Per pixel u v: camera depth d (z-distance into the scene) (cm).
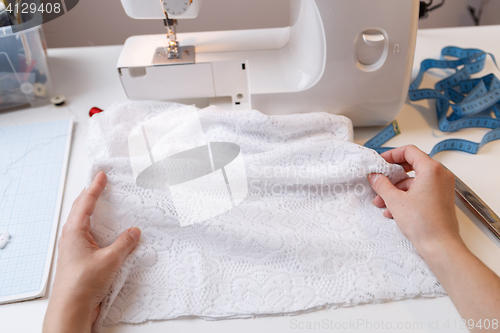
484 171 70
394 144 77
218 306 53
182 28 134
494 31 104
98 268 50
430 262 52
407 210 54
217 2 128
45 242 61
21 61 81
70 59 102
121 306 53
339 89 73
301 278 55
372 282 54
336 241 59
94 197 59
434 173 57
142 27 134
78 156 76
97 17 130
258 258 58
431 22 148
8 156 76
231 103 88
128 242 55
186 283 55
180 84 82
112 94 91
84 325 47
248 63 79
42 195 68
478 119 78
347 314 52
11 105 87
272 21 133
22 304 54
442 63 94
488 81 89
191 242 60
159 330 51
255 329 51
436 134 79
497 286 46
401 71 70
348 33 67
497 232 58
